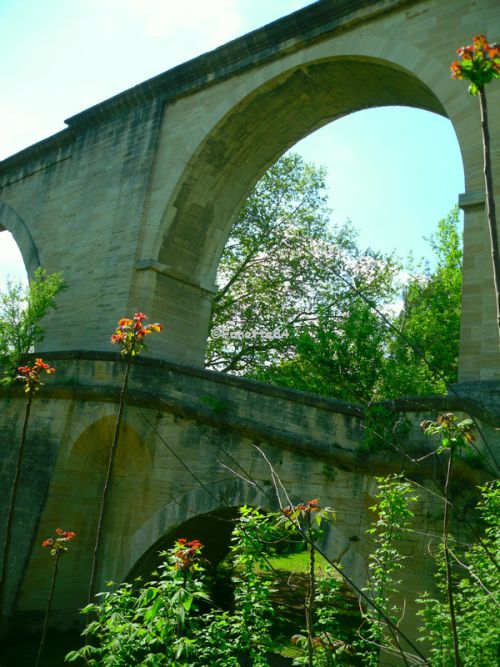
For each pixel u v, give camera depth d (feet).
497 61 14.84
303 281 92.12
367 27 52.60
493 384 37.63
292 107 61.21
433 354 84.94
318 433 38.70
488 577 21.70
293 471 39.73
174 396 46.98
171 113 66.59
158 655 21.31
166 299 63.41
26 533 49.32
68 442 51.03
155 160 66.03
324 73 56.39
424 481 32.71
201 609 56.39
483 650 19.92
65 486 50.67
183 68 64.59
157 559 48.98
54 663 43.73
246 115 61.46
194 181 64.13
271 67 58.13
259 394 42.37
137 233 64.23
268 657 41.63
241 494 41.83
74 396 51.47
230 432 43.88
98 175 71.97
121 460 50.96
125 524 49.60
